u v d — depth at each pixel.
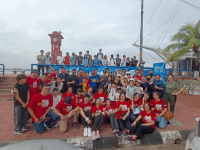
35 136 3.83
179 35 12.02
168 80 5.41
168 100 5.41
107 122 4.68
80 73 6.88
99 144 3.69
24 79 3.94
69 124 4.69
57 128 4.35
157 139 3.95
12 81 9.45
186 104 7.60
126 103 4.40
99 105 4.38
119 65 10.46
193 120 5.13
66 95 4.94
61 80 5.62
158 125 4.43
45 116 4.07
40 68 9.79
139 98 4.80
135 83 5.54
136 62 10.35
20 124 4.00
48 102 4.02
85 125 4.09
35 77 4.57
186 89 11.32
